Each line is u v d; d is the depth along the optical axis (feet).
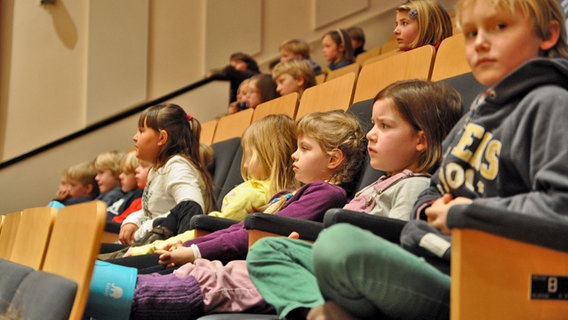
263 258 2.34
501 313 1.64
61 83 9.14
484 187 2.03
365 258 1.72
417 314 1.83
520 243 1.66
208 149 5.09
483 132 2.09
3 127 9.05
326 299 1.87
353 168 3.35
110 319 2.61
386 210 2.70
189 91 8.61
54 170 8.76
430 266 1.83
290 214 3.03
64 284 2.01
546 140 1.85
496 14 2.01
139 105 8.82
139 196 5.92
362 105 3.74
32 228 2.81
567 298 1.68
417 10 4.32
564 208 1.72
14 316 2.32
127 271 2.66
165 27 9.46
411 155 2.74
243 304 2.72
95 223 1.95
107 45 9.16
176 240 3.60
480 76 2.08
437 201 1.98
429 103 2.72
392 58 3.87
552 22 2.04
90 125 8.89
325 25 10.18
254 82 6.25
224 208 3.92
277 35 9.98
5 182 8.66
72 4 9.23
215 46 9.57
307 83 6.11
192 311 2.70
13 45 9.19
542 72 1.97
